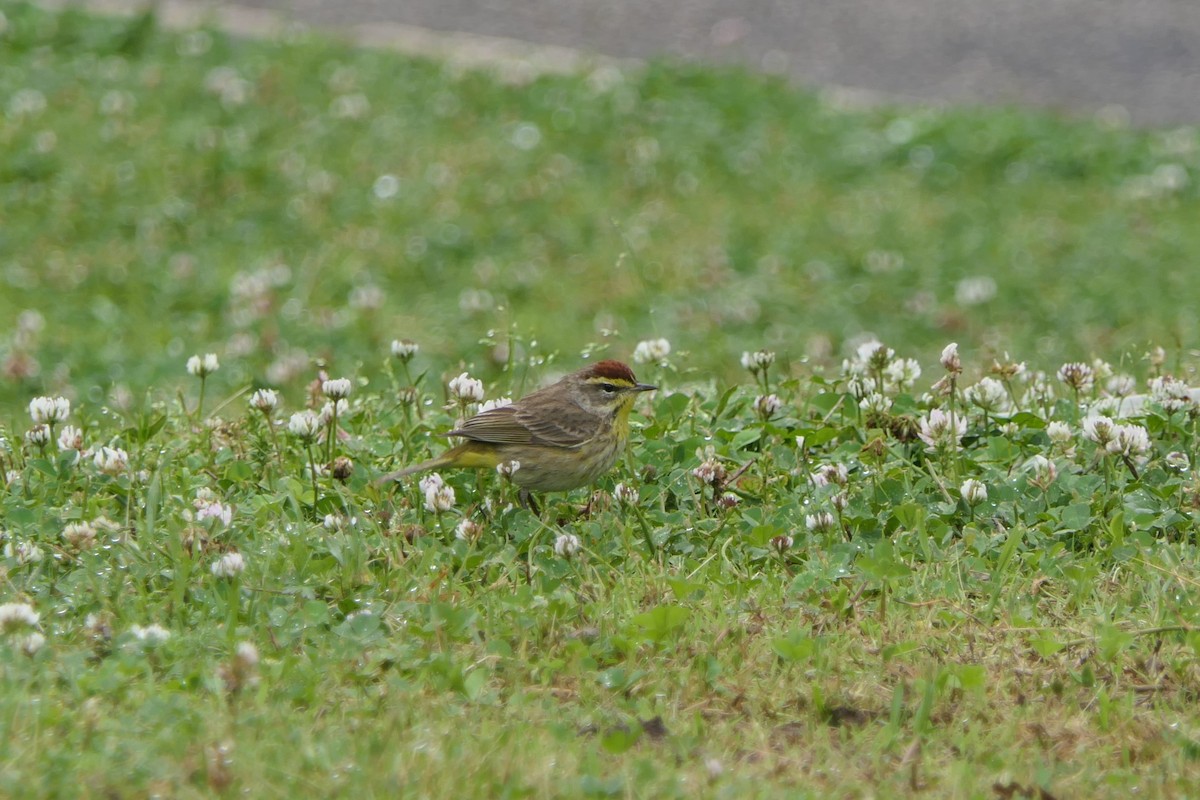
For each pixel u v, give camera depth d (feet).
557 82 94.02
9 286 71.05
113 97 88.43
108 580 32.07
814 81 96.99
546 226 79.82
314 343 65.82
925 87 96.78
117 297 71.05
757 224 81.51
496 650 29.78
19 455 38.91
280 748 25.63
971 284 74.74
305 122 87.81
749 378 62.03
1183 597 32.30
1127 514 35.68
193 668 28.68
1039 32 102.12
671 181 85.51
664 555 34.94
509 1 103.40
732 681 29.35
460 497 37.88
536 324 69.26
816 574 33.01
